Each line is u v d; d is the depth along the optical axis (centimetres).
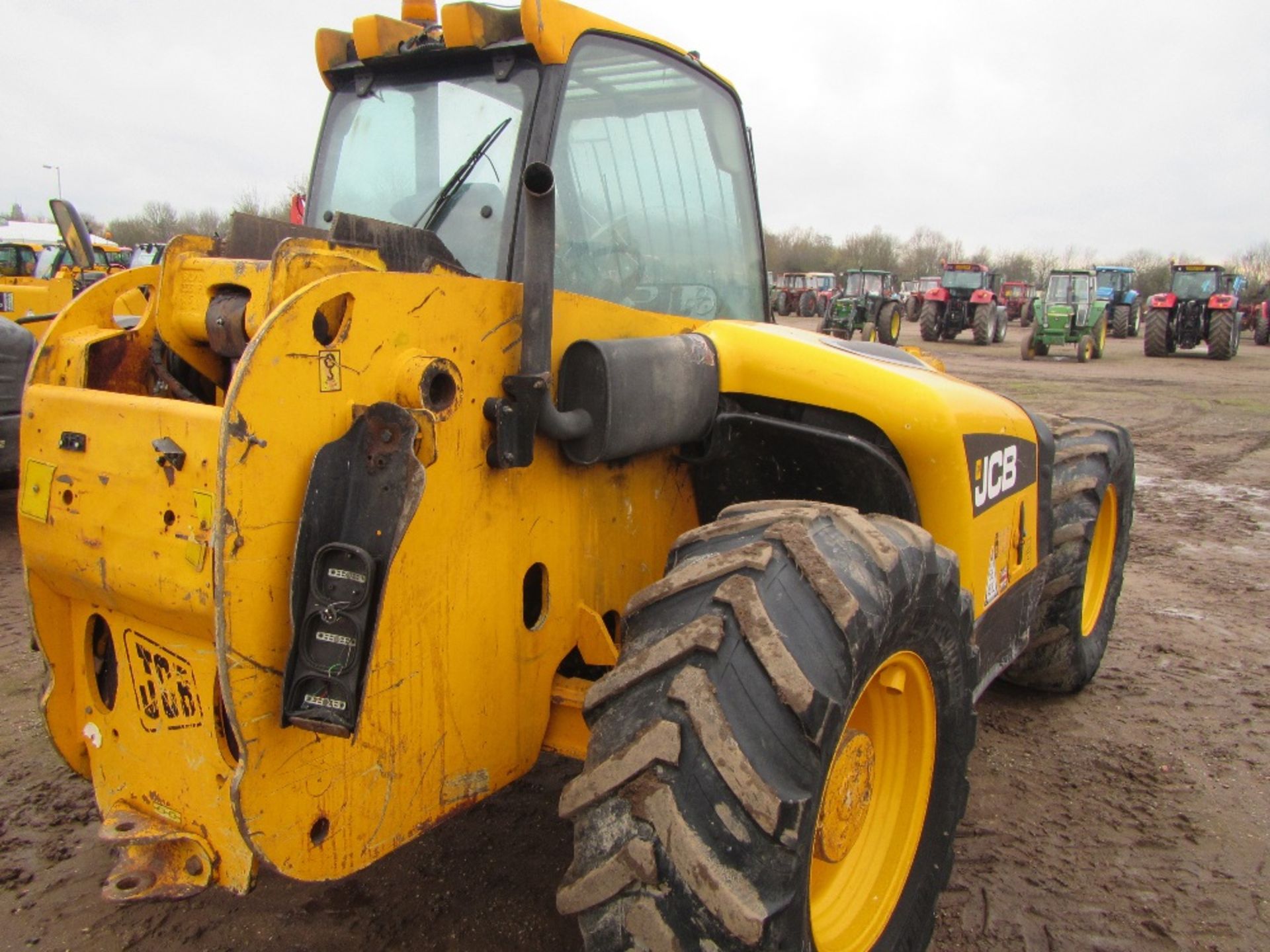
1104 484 398
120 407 192
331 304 168
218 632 157
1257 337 3080
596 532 230
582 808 176
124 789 221
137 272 230
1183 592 567
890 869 231
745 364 257
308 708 164
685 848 165
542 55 239
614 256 264
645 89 276
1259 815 327
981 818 321
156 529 188
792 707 174
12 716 362
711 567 193
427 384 175
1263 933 267
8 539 603
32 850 280
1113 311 3375
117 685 218
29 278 1352
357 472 168
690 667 178
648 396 220
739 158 322
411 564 179
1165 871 294
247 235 223
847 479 259
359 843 180
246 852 200
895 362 285
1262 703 414
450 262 226
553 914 257
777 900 166
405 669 182
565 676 234
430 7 286
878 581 198
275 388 158
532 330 193
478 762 203
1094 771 354
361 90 277
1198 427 1257
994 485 286
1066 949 258
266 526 161
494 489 196
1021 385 1725
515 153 244
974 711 251
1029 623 346
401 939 247
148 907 256
